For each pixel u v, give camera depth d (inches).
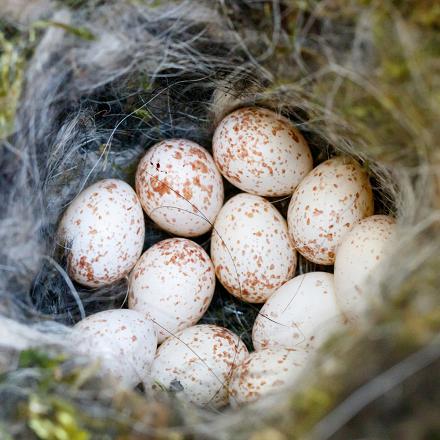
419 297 4.7
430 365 4.6
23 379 4.9
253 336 5.8
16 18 5.2
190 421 4.9
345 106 5.2
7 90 5.2
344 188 5.7
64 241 5.8
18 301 5.3
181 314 5.8
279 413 4.7
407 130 5.1
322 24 5.1
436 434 4.5
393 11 4.9
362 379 4.6
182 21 5.4
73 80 5.4
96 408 4.9
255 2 5.2
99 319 5.5
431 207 5.0
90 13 5.3
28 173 5.4
